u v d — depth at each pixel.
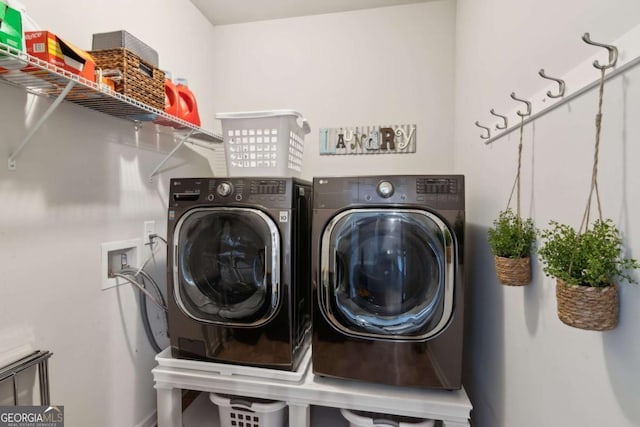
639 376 0.64
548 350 0.97
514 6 1.25
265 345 1.48
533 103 1.07
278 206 1.45
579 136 0.84
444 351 1.35
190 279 1.56
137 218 1.73
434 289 1.36
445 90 2.28
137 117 1.58
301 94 2.50
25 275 1.16
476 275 1.70
